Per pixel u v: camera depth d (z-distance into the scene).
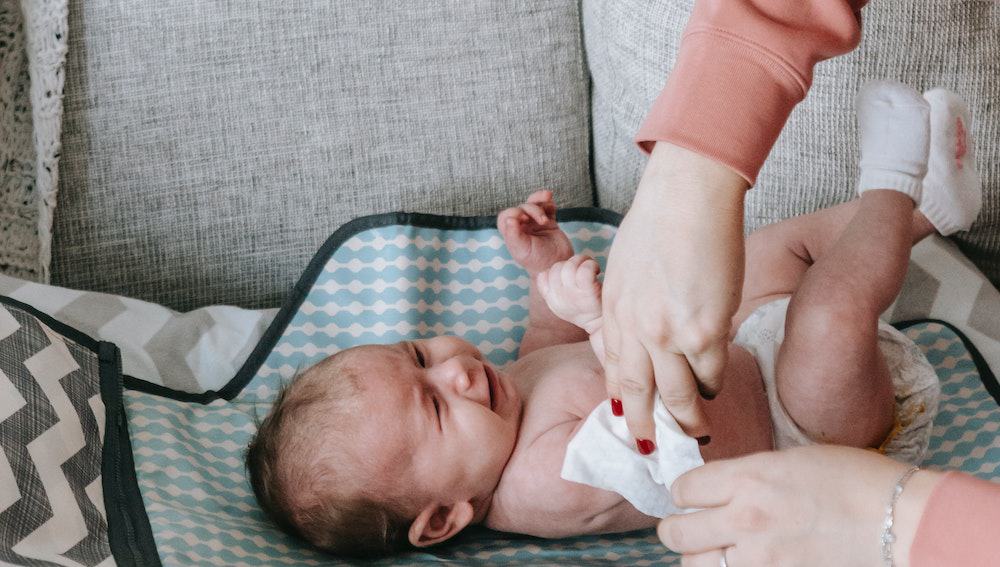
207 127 1.44
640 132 0.72
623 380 0.76
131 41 1.41
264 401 1.34
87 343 1.21
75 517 1.03
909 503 0.59
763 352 1.15
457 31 1.49
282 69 1.45
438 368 1.20
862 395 1.03
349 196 1.49
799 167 1.37
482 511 1.21
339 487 1.12
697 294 0.68
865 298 1.00
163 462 1.15
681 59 0.73
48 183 1.39
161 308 1.41
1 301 1.17
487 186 1.53
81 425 1.11
